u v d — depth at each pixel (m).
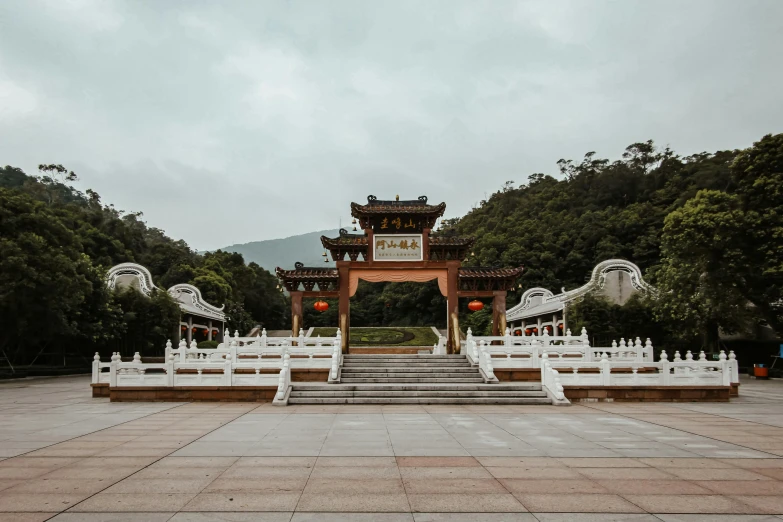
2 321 32.03
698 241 33.12
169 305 47.81
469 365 24.39
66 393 24.20
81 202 105.62
